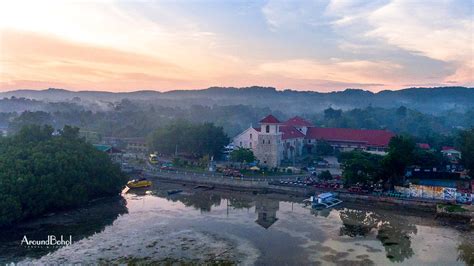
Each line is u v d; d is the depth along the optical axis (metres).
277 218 97.19
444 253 75.25
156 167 159.62
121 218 95.56
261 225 91.06
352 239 82.31
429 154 145.12
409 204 108.06
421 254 74.50
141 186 132.12
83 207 105.19
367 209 107.12
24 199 89.75
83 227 88.25
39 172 97.12
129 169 153.12
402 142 120.06
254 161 159.12
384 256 73.25
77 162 107.44
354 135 186.12
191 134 177.75
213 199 117.81
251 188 129.38
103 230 86.31
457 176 136.25
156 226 89.62
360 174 117.75
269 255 73.19
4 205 83.62
